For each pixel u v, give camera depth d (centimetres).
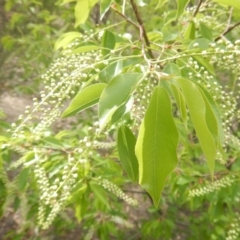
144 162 19
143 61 31
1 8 109
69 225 75
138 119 32
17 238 66
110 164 50
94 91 24
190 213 83
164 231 72
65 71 36
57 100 34
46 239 74
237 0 32
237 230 51
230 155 58
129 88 20
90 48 34
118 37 41
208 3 52
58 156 43
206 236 71
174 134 18
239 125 71
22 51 98
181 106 21
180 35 48
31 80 101
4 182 46
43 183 37
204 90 24
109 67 30
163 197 77
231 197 50
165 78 20
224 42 36
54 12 102
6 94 119
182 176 54
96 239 85
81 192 42
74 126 84
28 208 55
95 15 97
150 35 47
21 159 44
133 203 46
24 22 104
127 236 87
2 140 40
